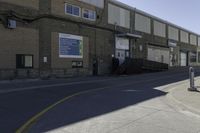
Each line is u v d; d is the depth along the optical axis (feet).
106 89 70.38
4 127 31.22
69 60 122.11
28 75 102.99
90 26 136.05
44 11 110.73
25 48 102.53
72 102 49.19
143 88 73.56
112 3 154.51
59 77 115.75
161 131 31.32
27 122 33.60
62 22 118.93
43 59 109.40
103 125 33.17
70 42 123.03
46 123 33.37
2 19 94.84
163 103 50.21
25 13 102.89
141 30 184.24
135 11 176.76
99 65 141.59
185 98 54.13
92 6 137.80
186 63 265.75
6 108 41.83
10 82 87.35
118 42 158.81
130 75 133.59
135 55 175.32
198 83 85.56
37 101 49.08
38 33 108.17
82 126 32.40
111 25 152.97
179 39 248.52
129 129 31.76
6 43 95.76
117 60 150.00
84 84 81.20
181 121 36.40
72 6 124.98
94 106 45.60
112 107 45.14
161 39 213.25
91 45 136.67
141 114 40.16
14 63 98.32
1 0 94.79
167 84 84.84
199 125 34.37
